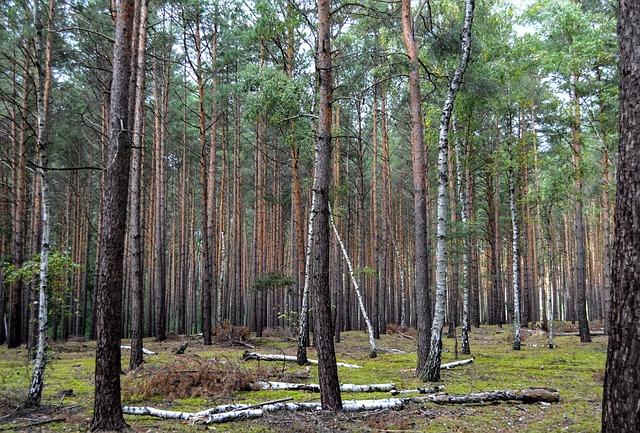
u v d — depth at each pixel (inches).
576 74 709.9
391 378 460.8
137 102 585.3
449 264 740.0
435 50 588.1
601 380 447.2
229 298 1331.2
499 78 700.7
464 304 679.7
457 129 777.6
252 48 863.7
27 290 1040.8
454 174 983.6
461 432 269.3
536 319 1550.2
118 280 278.2
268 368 502.3
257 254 1003.3
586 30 665.0
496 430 274.2
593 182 895.7
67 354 713.6
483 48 676.7
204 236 816.3
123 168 281.9
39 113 355.9
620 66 166.7
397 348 815.1
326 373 315.3
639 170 156.9
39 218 813.9
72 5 639.1
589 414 311.3
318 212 320.8
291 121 636.7
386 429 274.8
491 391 368.2
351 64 552.1
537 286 1558.8
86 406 342.6
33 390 338.6
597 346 758.5
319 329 318.0
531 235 1251.8
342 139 1035.9
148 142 1109.1
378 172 1441.9
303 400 349.7
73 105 857.5
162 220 950.4
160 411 314.3
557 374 487.8
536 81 756.0
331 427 277.0
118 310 278.8
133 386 378.6
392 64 506.3
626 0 165.3
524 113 912.9
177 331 1219.2
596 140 832.9
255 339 861.8
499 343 858.1
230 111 1095.0
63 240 1239.5
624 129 162.4
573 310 1473.9
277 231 1245.1
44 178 351.6
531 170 1025.5
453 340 909.2
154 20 837.2
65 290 530.0
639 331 151.8
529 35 702.5
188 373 403.2
